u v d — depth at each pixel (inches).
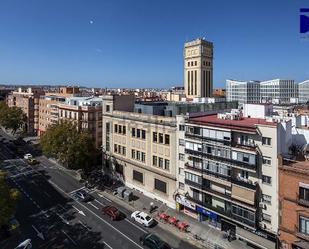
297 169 1722.4
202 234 2213.3
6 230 2202.3
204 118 2517.2
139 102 3540.8
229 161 2149.4
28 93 7273.6
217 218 2269.9
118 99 3304.6
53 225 2337.6
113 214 2443.4
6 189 1947.6
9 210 1921.8
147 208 2662.4
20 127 6368.1
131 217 2471.7
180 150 2556.6
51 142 3193.9
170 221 2365.9
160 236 2193.7
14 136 5935.0
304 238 1701.5
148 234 2130.9
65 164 3459.6
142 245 2070.6
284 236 1796.3
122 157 3196.4
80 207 2669.8
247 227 2074.3
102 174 3474.4
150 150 2859.3
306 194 1701.5
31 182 3294.8
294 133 2193.7
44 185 3203.7
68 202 2773.1
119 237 2172.7
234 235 2166.6
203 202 2365.9
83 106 4062.5
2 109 5989.2
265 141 1991.9
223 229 2261.3
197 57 6397.6
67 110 4279.0
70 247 2033.7
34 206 2677.2
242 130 2059.5
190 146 2412.6
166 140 2687.0
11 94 7460.6
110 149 3366.1
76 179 3403.1
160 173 2746.1
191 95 6574.8
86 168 3363.7
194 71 6496.1
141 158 2974.9
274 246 1948.8
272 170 1964.8
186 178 2469.2
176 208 2620.6
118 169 3277.6
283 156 1891.0
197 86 6446.9
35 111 5994.1
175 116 2687.0
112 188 3105.3
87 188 3115.2
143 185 2960.1
